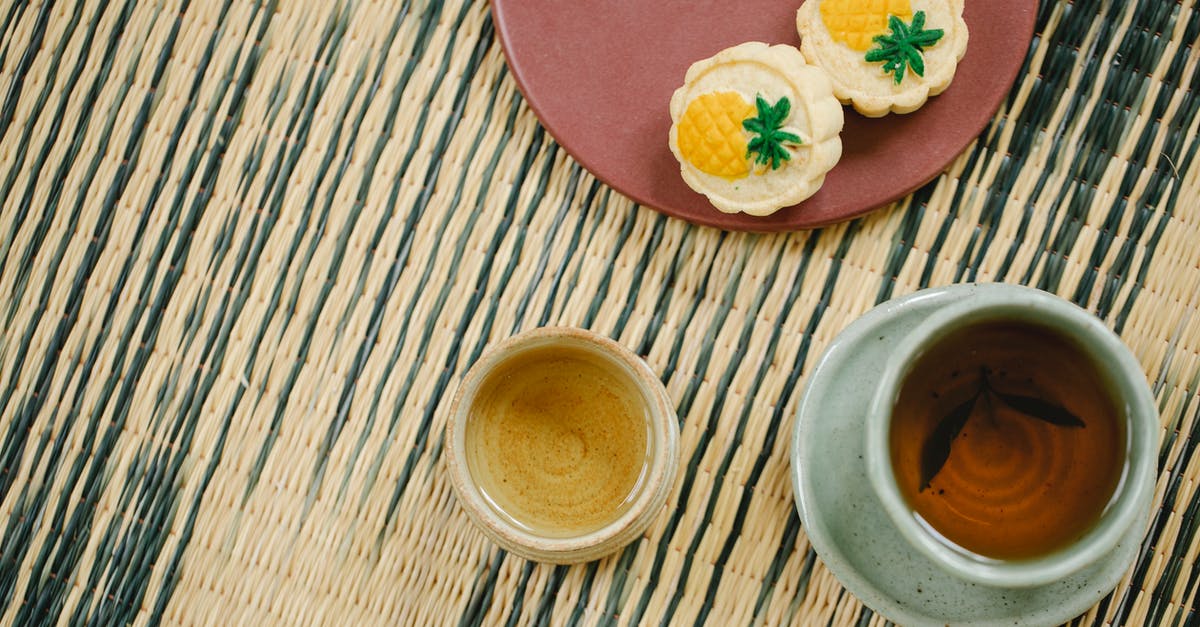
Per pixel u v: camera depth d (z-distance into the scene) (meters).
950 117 0.66
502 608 0.68
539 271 0.68
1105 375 0.59
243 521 0.68
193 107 0.69
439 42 0.69
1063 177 0.67
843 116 0.66
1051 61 0.67
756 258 0.68
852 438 0.62
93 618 0.68
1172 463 0.67
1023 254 0.67
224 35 0.69
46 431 0.69
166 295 0.69
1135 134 0.67
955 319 0.59
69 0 0.69
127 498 0.69
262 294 0.69
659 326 0.68
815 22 0.66
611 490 0.66
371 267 0.68
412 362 0.68
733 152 0.65
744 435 0.68
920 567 0.62
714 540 0.67
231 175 0.69
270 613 0.68
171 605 0.68
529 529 0.66
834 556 0.64
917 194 0.67
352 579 0.68
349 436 0.68
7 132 0.69
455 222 0.68
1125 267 0.67
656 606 0.67
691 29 0.67
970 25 0.65
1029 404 0.61
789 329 0.68
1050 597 0.63
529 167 0.68
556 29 0.67
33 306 0.69
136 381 0.69
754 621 0.67
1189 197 0.67
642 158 0.67
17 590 0.69
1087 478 0.60
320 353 0.68
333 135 0.69
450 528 0.68
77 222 0.69
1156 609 0.67
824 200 0.66
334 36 0.69
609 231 0.68
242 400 0.69
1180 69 0.67
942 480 0.61
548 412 0.67
